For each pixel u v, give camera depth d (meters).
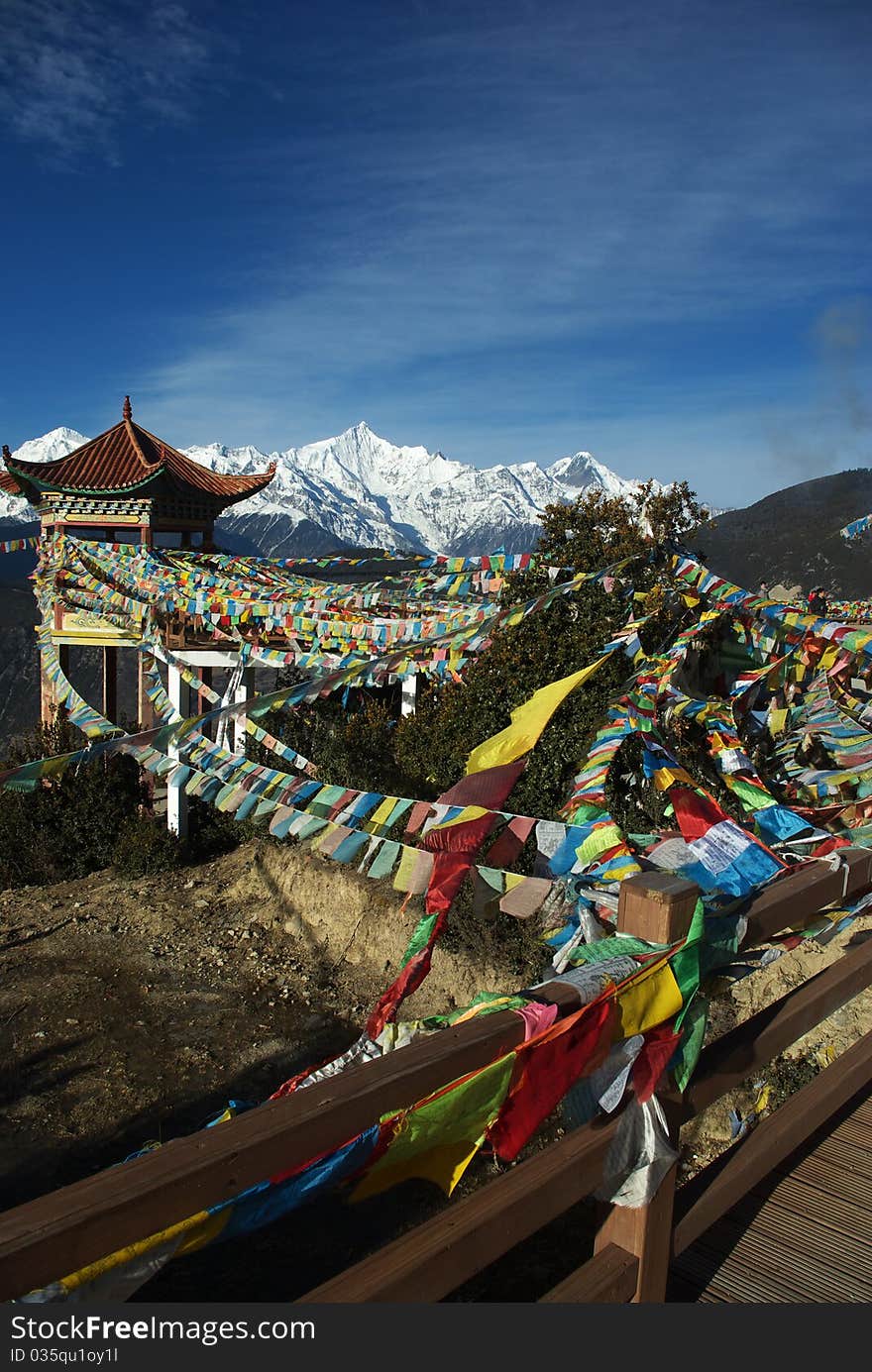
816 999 3.76
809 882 3.55
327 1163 2.10
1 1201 8.70
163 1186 1.70
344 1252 7.75
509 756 3.41
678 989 2.76
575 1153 2.68
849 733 7.02
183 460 22.98
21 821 18.17
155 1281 7.34
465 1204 2.49
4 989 13.57
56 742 18.69
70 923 16.02
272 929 15.34
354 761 15.16
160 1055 11.57
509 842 3.58
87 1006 12.95
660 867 3.60
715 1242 3.35
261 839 17.80
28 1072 11.15
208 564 17.52
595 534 14.66
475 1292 7.25
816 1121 3.89
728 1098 9.51
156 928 15.60
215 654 17.67
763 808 5.09
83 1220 1.59
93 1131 9.87
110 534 21.84
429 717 14.98
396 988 3.15
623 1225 2.84
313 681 4.30
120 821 18.83
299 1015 12.69
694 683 9.84
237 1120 1.90
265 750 16.67
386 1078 2.08
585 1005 2.48
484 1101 2.27
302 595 14.46
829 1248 3.32
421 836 3.82
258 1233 7.98
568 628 13.10
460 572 11.56
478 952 12.23
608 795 10.89
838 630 7.06
